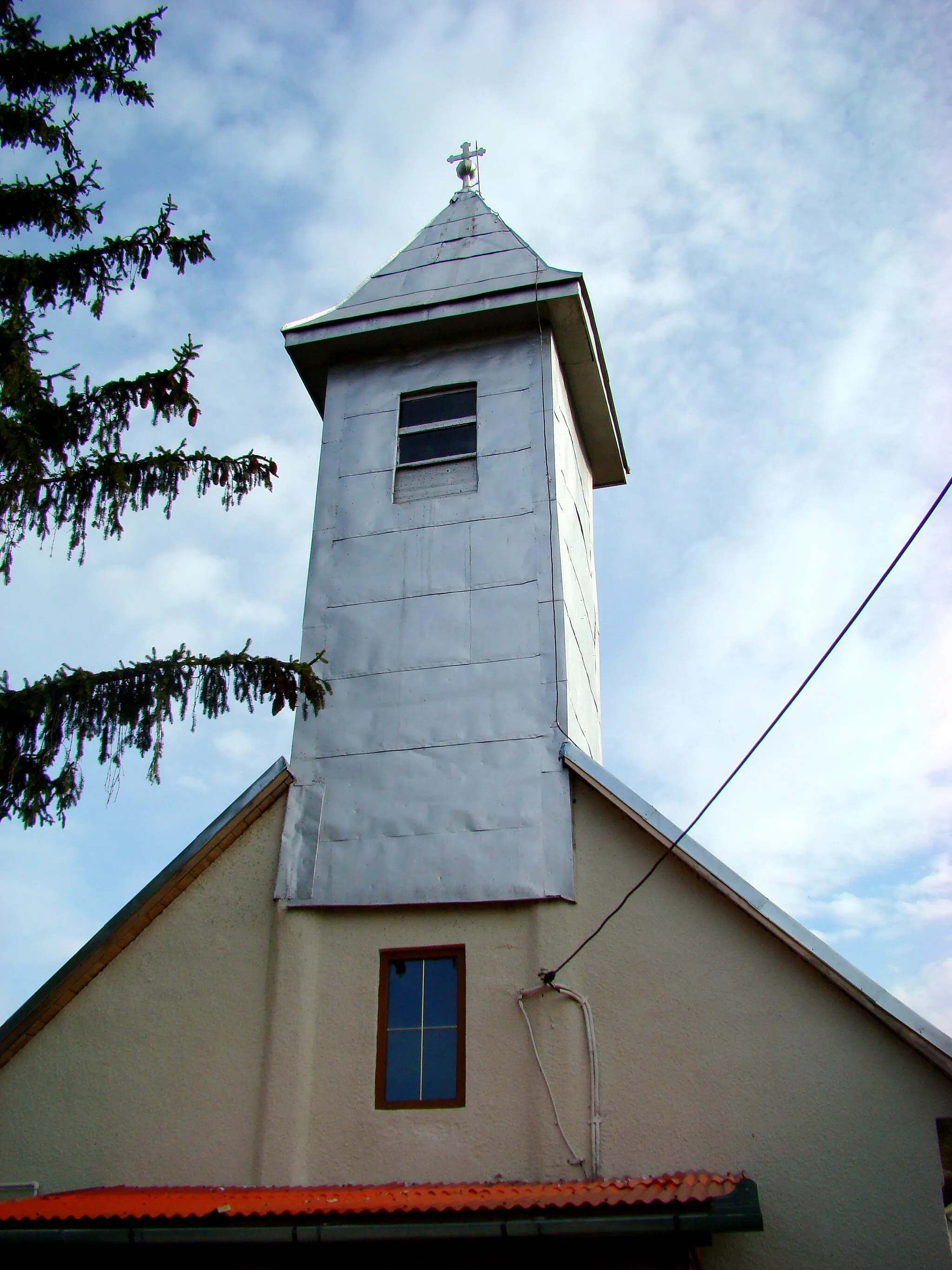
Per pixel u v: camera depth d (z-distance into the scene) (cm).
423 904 1097
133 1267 849
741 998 987
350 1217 804
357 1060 1031
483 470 1379
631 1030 995
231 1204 833
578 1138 957
